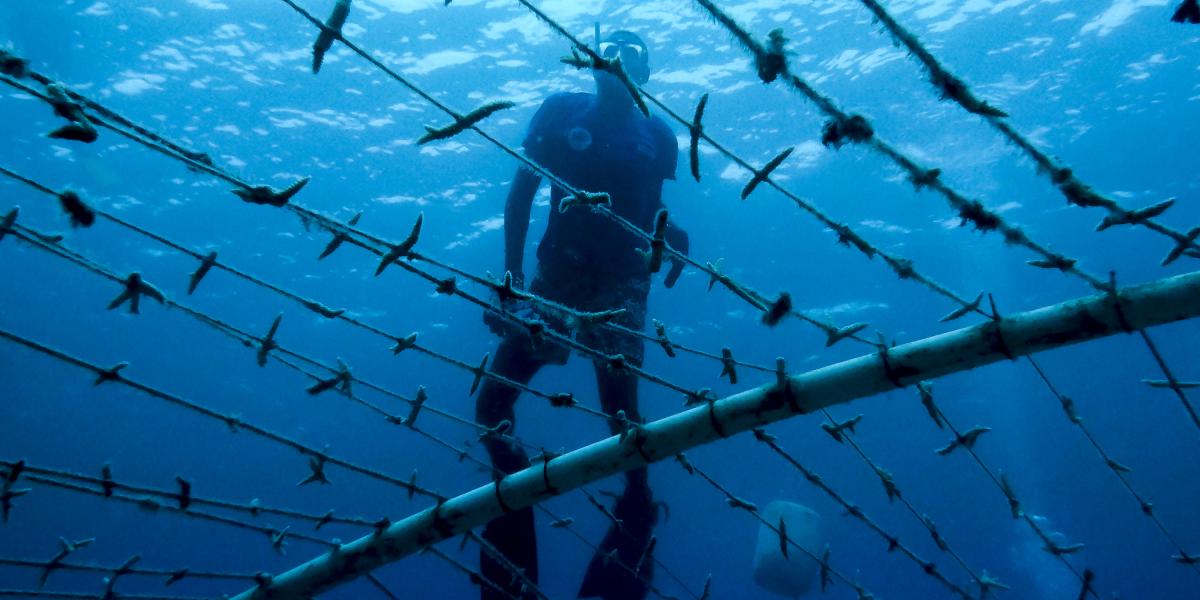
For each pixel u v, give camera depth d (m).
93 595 2.02
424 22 13.52
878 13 1.27
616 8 13.16
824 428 1.95
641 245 4.65
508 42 13.77
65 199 1.18
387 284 20.70
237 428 1.79
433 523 2.23
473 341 23.61
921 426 30.86
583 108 4.77
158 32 13.84
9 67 1.02
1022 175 17.83
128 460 32.00
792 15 13.51
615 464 2.08
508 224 4.77
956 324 23.56
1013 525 36.16
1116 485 34.25
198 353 24.75
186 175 17.36
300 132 15.66
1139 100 16.02
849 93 14.74
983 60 14.73
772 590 13.28
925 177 1.43
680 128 15.08
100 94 14.97
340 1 1.08
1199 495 33.88
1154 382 1.60
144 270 20.75
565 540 33.09
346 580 2.32
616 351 4.36
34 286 22.02
